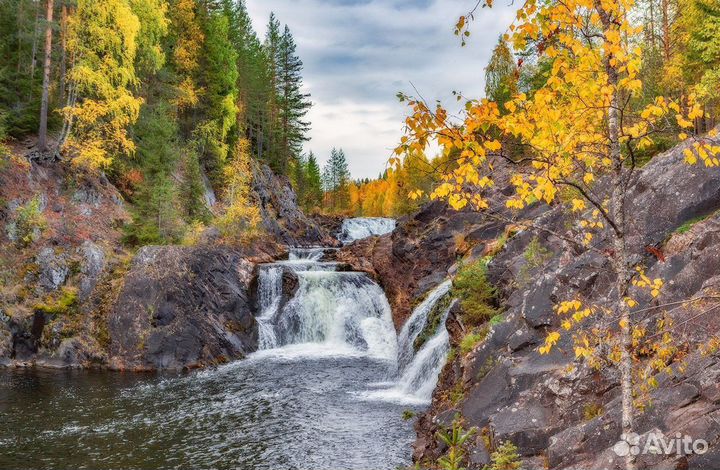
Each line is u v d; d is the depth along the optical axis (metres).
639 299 10.08
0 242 24.44
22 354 23.14
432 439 12.37
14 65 33.88
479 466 9.51
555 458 8.34
